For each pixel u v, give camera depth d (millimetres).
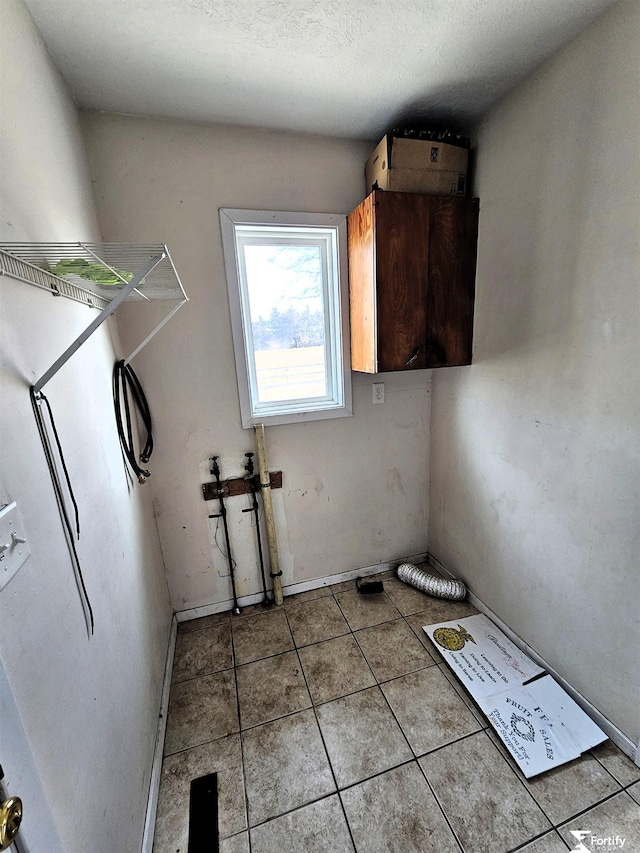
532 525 1562
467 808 1127
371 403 2082
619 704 1259
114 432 1322
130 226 1544
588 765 1219
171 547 1894
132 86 1311
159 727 1370
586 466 1299
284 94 1395
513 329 1545
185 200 1582
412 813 1122
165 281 1123
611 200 1121
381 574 2332
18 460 662
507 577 1739
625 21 1025
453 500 2098
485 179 1592
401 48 1192
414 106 1500
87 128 1439
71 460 913
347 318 1905
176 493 1847
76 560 853
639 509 1144
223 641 1834
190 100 1405
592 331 1229
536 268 1404
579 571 1365
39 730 607
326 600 2104
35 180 918
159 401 1733
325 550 2193
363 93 1408
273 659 1716
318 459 2053
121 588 1165
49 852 561
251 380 1919
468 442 1914
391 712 1438
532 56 1242
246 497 1965
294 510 2070
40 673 638
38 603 666
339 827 1100
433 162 1566
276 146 1646
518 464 1604
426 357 1703
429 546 2414
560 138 1252
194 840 1087
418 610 1983
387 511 2281
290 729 1395
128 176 1511
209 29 1082
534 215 1385
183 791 1211
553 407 1405
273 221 1689
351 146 1746
